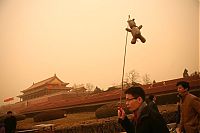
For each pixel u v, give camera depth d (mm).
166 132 2703
